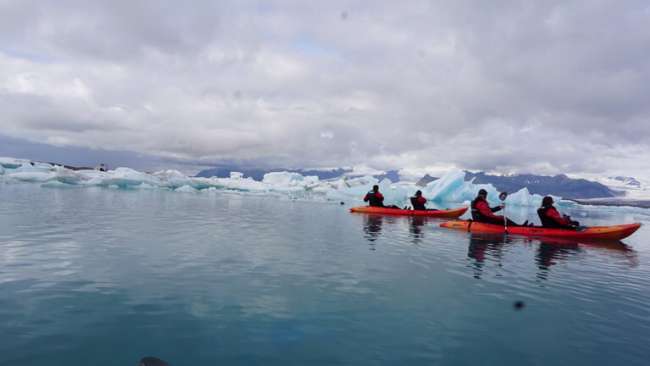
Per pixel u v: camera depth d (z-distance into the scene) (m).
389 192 34.62
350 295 5.14
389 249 8.64
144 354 3.38
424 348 3.68
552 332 4.17
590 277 6.73
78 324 3.93
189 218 13.25
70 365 3.16
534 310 4.82
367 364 3.34
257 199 27.19
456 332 4.08
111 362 3.23
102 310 4.31
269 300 4.82
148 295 4.84
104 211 14.10
